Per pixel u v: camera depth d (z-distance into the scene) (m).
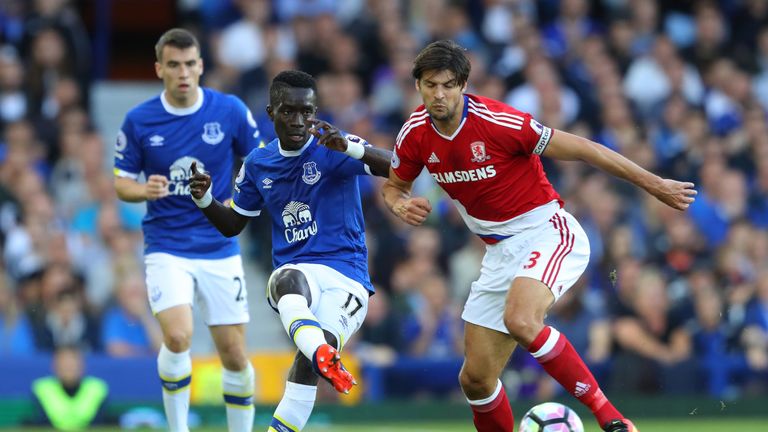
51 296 44.28
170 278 28.16
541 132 24.06
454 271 48.66
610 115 56.38
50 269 44.72
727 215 54.19
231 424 29.25
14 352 43.66
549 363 23.98
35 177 48.50
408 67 55.19
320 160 24.67
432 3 58.62
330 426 42.81
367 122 52.62
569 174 52.28
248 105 52.69
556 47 60.47
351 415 43.81
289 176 24.78
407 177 24.95
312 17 57.41
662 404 46.00
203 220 28.73
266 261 50.91
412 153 24.67
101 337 44.56
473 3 59.75
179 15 65.88
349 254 24.94
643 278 46.81
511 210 24.84
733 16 65.00
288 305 23.50
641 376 45.75
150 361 42.81
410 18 59.53
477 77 56.06
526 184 24.80
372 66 56.38
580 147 23.97
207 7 57.53
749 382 47.09
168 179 28.73
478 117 24.16
